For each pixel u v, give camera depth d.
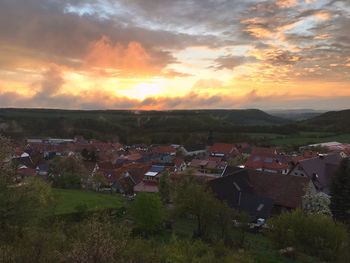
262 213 60.06
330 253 37.81
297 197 63.19
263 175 71.19
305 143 175.62
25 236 21.77
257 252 41.97
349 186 58.50
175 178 77.25
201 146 178.50
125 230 25.08
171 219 57.34
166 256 26.67
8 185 29.89
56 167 99.56
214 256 30.70
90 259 15.97
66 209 58.62
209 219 47.75
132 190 94.06
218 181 66.31
